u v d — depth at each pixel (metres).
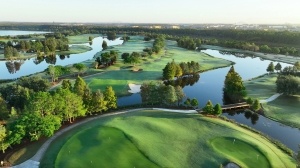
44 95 64.38
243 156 56.28
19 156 55.34
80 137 60.84
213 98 102.56
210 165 52.81
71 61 174.88
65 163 51.38
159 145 58.59
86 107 74.69
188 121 71.50
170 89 85.62
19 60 180.00
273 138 69.00
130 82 114.56
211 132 66.00
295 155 59.12
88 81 112.88
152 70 136.88
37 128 58.78
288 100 94.81
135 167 50.97
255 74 142.12
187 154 56.41
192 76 135.75
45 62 173.38
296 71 121.19
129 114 76.31
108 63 147.88
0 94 78.12
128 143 57.88
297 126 76.38
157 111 79.81
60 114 66.75
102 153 54.41
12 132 56.56
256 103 84.38
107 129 63.38
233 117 84.25
